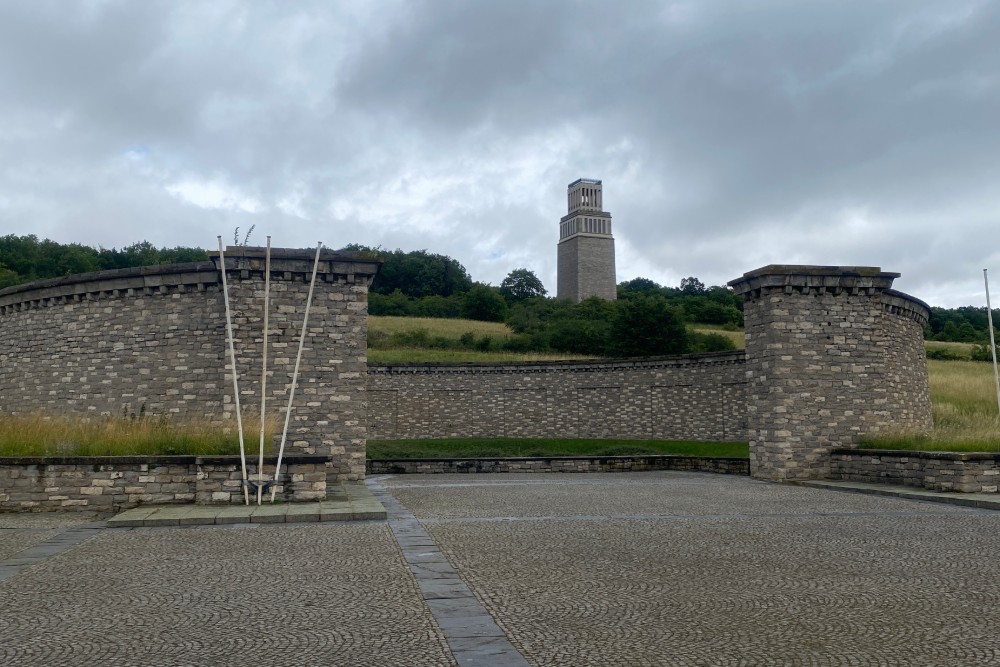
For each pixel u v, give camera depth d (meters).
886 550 12.15
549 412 45.12
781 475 25.12
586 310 83.44
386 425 45.50
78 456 17.62
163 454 18.58
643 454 36.38
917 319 30.91
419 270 104.50
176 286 25.72
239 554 11.91
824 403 25.48
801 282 25.59
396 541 13.09
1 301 30.52
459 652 7.03
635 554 11.86
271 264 23.73
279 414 23.39
